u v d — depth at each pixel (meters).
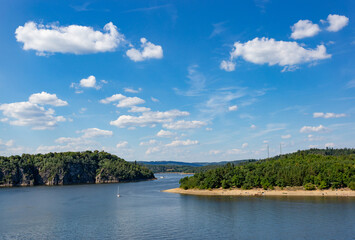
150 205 194.62
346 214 146.75
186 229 121.69
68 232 120.12
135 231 119.81
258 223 130.50
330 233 112.81
